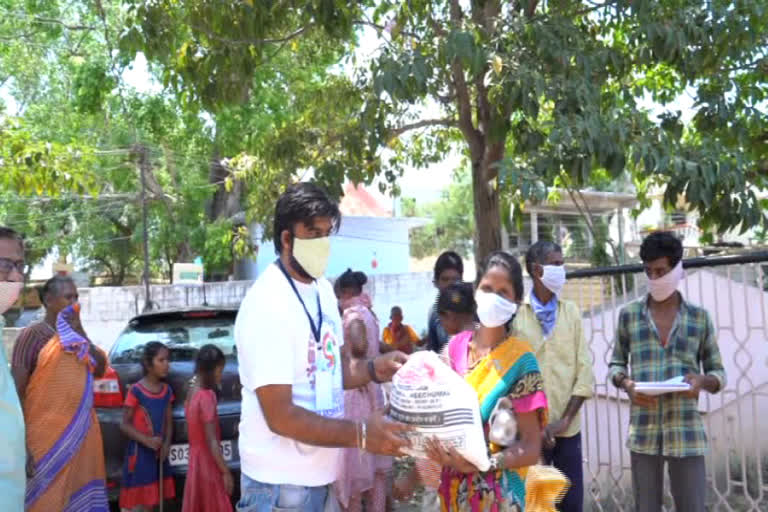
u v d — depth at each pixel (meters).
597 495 4.98
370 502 5.39
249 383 2.55
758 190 7.47
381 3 7.62
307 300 2.63
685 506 3.77
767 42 6.90
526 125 6.06
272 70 14.73
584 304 5.97
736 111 6.98
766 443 5.14
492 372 2.86
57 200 21.06
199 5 6.99
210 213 21.98
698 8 6.44
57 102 18.98
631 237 18.88
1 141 9.09
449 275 4.90
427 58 6.05
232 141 16.11
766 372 5.14
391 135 7.94
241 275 22.86
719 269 5.20
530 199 5.33
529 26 6.16
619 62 6.44
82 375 4.36
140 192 19.27
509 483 2.82
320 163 8.49
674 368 3.79
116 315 15.69
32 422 4.18
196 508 4.82
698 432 3.73
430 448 2.59
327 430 2.43
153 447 5.09
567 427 3.93
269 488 2.57
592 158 5.71
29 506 4.14
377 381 2.94
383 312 17.92
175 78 7.49
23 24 15.50
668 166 5.54
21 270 3.44
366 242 24.09
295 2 6.71
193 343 5.89
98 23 16.09
